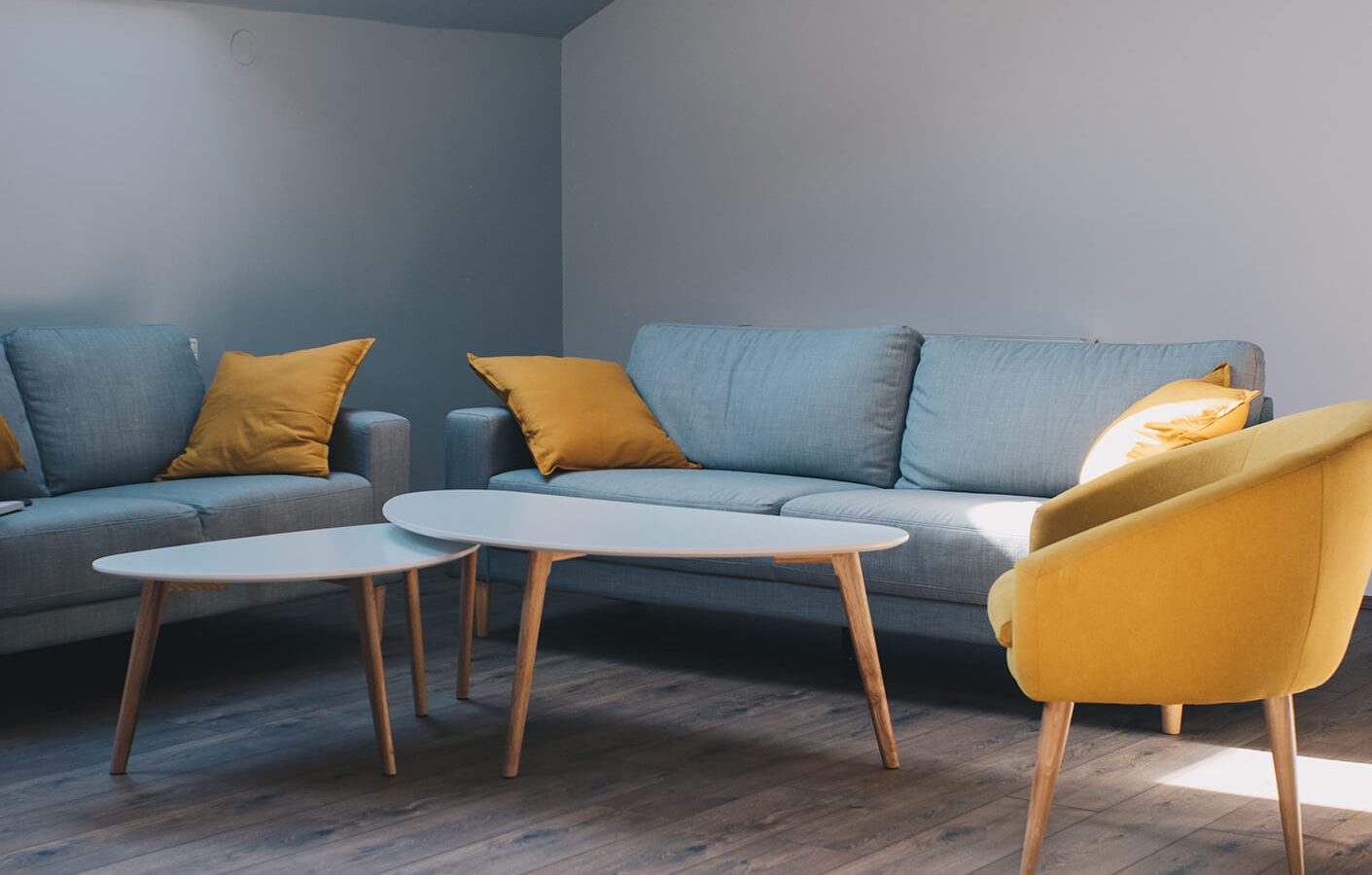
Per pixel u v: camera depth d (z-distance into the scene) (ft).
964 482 12.24
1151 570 6.99
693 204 18.38
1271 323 14.20
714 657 12.26
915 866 7.54
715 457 13.84
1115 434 10.56
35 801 8.61
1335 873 7.44
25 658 12.27
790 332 14.06
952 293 16.33
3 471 11.76
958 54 16.05
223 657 12.25
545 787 8.85
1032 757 9.43
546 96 19.16
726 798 8.63
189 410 13.60
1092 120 15.16
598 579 12.49
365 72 16.83
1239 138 14.25
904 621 10.93
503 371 13.73
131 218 14.67
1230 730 10.00
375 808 8.47
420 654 10.41
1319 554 6.98
